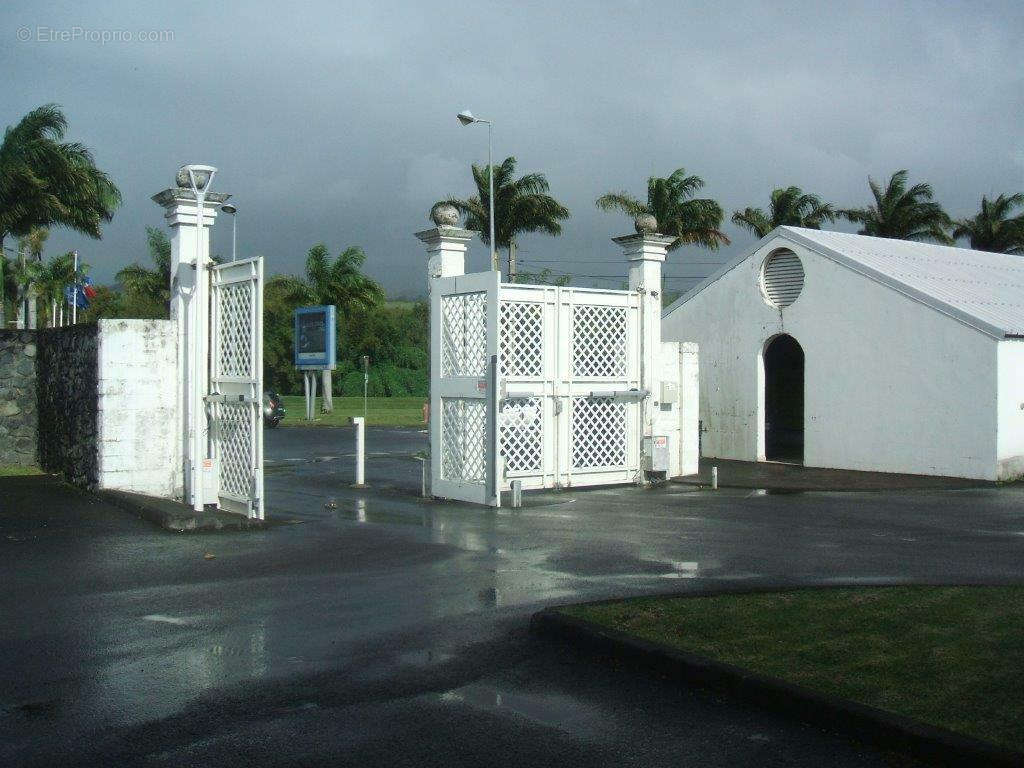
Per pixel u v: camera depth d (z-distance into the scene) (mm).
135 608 7137
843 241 21688
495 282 13320
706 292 22484
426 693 5430
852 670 5512
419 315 87625
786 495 15094
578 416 15148
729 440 22062
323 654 6098
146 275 47250
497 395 13258
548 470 14789
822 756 4609
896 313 18938
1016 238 51344
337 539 10172
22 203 25547
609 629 6277
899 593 7562
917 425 18594
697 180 42031
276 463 19922
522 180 41250
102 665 5832
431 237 14570
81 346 12578
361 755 4582
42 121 25844
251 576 8289
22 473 14078
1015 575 8617
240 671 5750
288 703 5242
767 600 7266
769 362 25094
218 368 11867
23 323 48875
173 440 12109
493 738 4797
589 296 15062
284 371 71250
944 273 21422
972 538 10852
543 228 41438
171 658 5980
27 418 14891
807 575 8586
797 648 5953
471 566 8867
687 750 4672
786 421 24969
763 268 21484
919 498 14906
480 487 13422
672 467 17250
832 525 11797
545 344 14539
